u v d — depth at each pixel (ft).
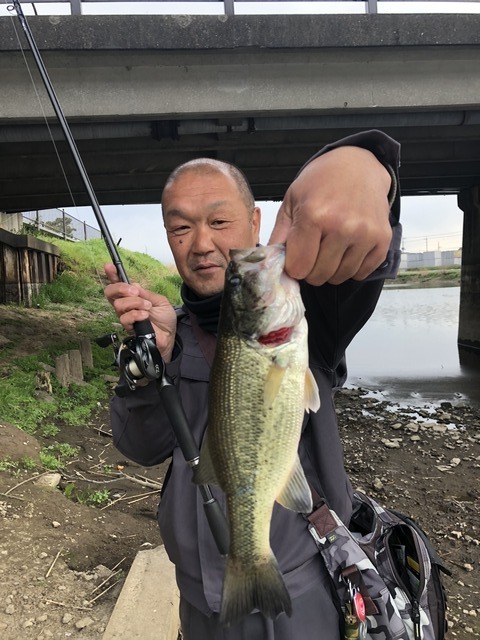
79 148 13.23
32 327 18.16
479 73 11.06
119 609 4.02
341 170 1.75
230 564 2.03
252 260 2.01
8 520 5.51
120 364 2.47
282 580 2.00
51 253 27.40
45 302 24.18
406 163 16.96
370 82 10.91
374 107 10.97
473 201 23.15
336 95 10.87
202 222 2.54
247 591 1.98
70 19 9.62
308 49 10.47
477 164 18.42
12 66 9.96
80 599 4.30
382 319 41.09
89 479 7.55
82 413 10.61
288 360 2.01
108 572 4.74
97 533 5.61
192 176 2.56
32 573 4.62
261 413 2.03
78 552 5.11
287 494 2.08
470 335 24.67
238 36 10.04
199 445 2.54
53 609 4.15
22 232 29.73
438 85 11.04
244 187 2.68
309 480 2.50
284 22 10.12
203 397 2.59
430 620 2.58
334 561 2.34
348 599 2.31
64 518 5.84
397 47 10.62
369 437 11.49
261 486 2.05
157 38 9.89
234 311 2.03
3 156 13.29
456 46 10.67
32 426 9.14
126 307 2.39
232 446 2.07
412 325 36.45
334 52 10.62
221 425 2.08
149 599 4.14
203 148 13.44
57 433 9.34
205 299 2.60
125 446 2.77
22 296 22.50
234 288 2.03
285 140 13.47
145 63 10.29
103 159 15.06
